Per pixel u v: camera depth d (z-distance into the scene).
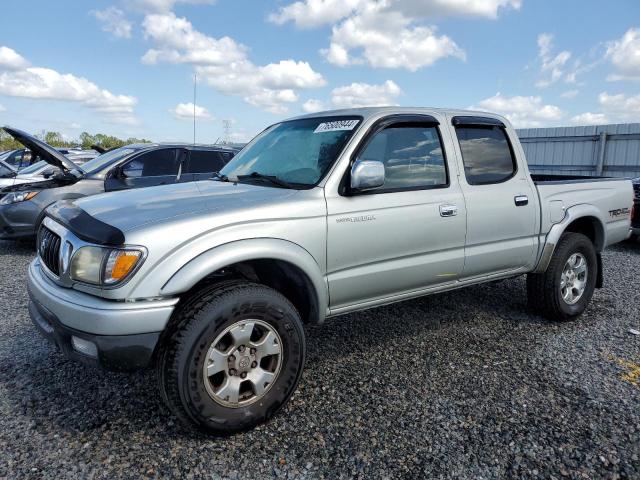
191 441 2.72
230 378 2.71
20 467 2.49
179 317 2.60
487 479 2.42
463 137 3.98
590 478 2.42
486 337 4.26
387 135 3.53
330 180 3.20
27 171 10.32
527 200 4.21
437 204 3.63
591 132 17.12
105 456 2.59
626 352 3.94
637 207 8.34
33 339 4.15
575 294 4.71
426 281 3.69
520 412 3.02
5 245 8.73
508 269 4.23
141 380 3.42
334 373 3.56
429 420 2.93
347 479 2.42
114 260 2.50
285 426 2.88
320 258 3.09
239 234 2.77
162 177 8.15
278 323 2.83
